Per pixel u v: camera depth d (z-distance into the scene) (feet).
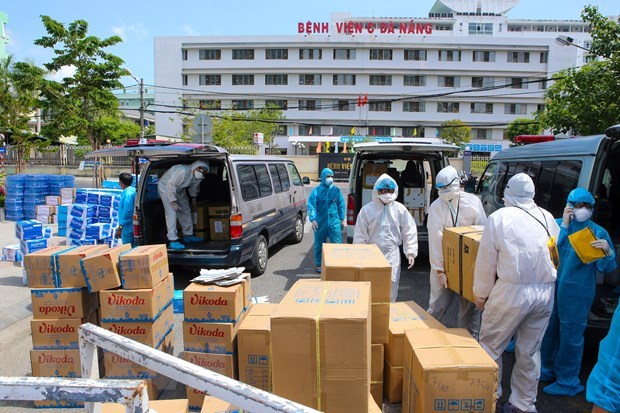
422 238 22.93
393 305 11.81
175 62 176.14
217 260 19.77
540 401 11.28
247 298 11.66
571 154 14.24
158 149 18.80
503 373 12.82
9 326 16.35
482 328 10.64
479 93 172.96
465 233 11.86
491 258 10.09
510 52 171.22
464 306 12.85
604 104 36.06
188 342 10.62
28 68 60.75
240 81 176.65
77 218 27.45
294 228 29.91
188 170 20.42
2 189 43.62
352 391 7.49
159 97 177.37
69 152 99.76
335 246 11.85
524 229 9.87
